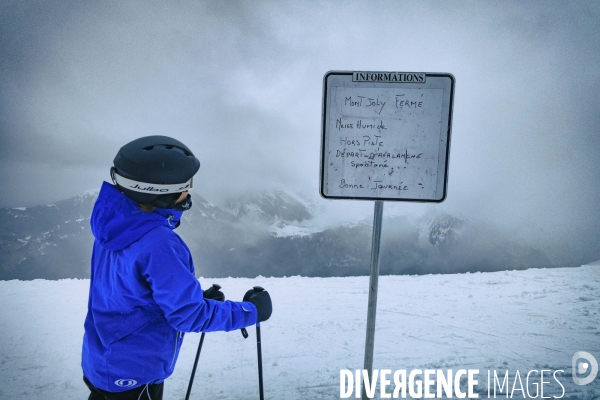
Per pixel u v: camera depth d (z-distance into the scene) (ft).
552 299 20.62
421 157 7.37
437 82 7.18
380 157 7.44
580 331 15.96
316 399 11.03
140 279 5.01
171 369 5.72
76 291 26.00
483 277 26.66
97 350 5.33
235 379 12.44
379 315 18.81
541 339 15.19
